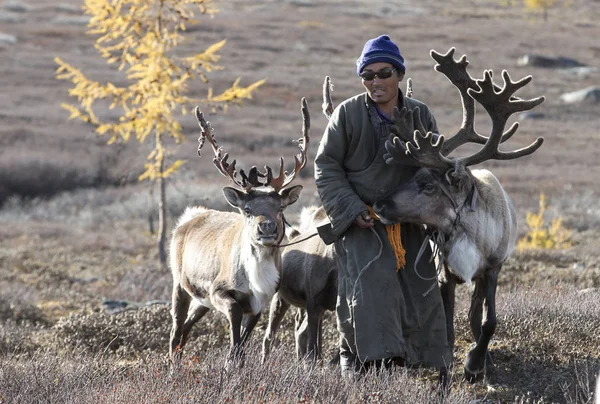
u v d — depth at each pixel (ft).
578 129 593.83
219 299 84.43
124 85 637.30
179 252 95.86
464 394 69.51
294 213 311.68
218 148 86.69
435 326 70.54
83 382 70.54
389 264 68.74
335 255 72.74
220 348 95.20
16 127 506.07
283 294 88.74
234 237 85.61
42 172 413.39
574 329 87.71
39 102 607.78
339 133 70.28
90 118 202.08
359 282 68.59
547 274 146.92
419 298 70.44
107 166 431.02
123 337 106.22
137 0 199.31
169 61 200.95
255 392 64.03
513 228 77.66
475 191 71.41
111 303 151.64
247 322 85.15
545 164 467.52
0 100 600.80
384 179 70.44
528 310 94.43
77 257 232.32
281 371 69.51
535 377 77.97
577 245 218.59
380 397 63.82
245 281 83.41
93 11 199.31
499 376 79.36
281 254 89.40
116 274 201.36
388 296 68.08
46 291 168.96
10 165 416.67
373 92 69.67
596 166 464.24
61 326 112.06
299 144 87.25
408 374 74.02
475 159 71.46
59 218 347.56
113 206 351.67
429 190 69.26
